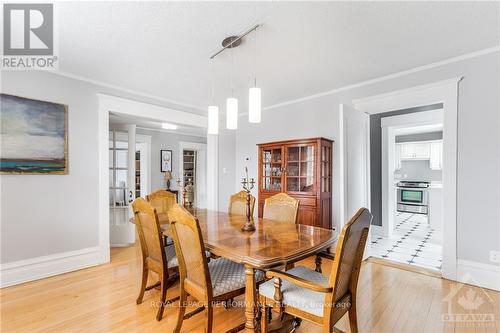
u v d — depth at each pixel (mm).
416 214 6434
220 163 4586
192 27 1935
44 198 2646
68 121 2820
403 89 2822
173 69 2732
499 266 2281
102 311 1988
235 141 4863
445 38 2123
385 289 2350
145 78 2998
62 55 2387
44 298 2191
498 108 2291
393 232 4617
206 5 1674
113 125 3924
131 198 3982
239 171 4785
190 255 1565
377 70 2787
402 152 7340
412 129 6527
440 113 3814
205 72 2812
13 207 2461
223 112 4605
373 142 4453
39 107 2615
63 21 1836
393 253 3434
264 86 3289
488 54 2330
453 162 2500
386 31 2004
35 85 2604
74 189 2857
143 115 3543
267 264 1305
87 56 2410
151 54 2385
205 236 1778
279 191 3646
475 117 2398
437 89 2594
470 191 2424
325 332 1264
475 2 1660
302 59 2498
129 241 3941
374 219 4441
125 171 4000
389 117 4262
